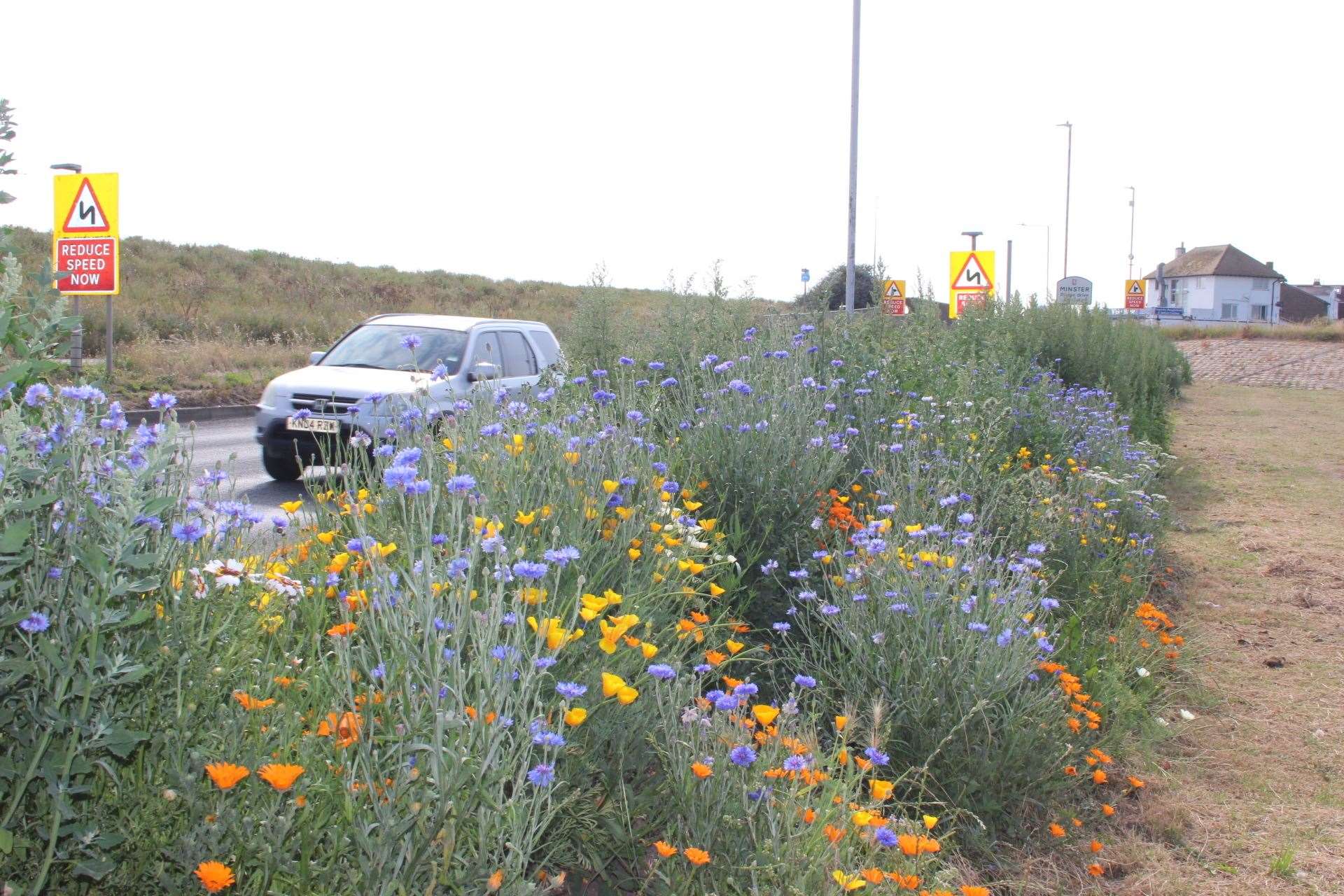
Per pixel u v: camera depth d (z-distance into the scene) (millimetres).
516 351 11336
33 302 2646
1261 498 11734
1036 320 16250
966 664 4055
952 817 3791
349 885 2277
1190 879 3824
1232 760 4887
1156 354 21500
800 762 2895
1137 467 9500
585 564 3756
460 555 2777
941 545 4844
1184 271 104750
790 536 5148
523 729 2441
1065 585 6203
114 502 2396
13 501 2150
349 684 2451
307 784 2375
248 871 2303
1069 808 4168
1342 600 7504
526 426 4488
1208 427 19719
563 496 3982
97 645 2150
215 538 3078
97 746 2166
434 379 4852
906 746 4027
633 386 5492
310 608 3236
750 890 2787
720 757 2982
